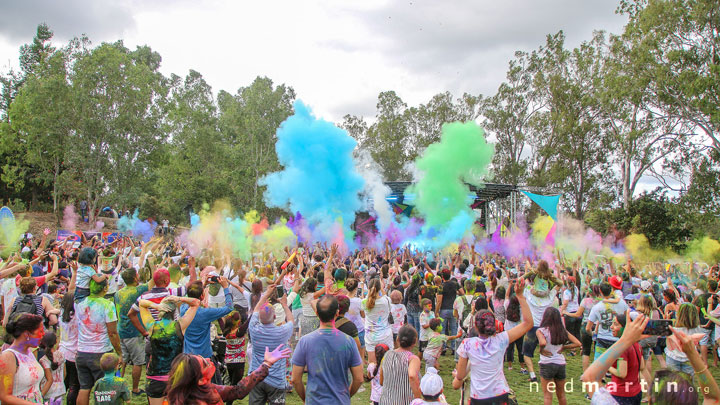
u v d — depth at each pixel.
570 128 36.34
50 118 34.22
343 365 4.00
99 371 5.45
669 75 26.34
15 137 39.97
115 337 5.53
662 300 10.47
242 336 5.96
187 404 2.96
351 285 7.25
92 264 5.66
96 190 34.84
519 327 4.50
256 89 46.09
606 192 40.47
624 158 36.25
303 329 7.03
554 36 38.34
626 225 28.38
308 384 3.98
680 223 29.08
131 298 6.02
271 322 5.12
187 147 42.34
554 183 37.75
